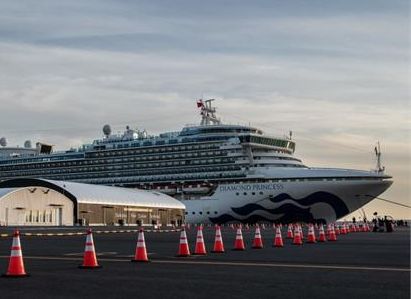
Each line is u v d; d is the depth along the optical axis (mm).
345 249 25281
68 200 77000
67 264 17344
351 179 79188
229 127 87062
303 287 11859
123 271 15062
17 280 13078
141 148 91188
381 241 34312
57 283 12531
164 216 85000
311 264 17219
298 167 86312
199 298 10414
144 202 82375
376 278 13461
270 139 85438
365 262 18000
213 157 85000
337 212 80188
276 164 84250
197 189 85312
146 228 68000
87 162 96000
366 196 79750
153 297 10531
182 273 14555
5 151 121688
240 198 82312
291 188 80188
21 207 71875
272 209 81188
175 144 88312
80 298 10430
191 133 88688
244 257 20078
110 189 84062
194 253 21859
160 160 89125
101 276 13875
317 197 79625
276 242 27797
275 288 11711
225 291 11281
